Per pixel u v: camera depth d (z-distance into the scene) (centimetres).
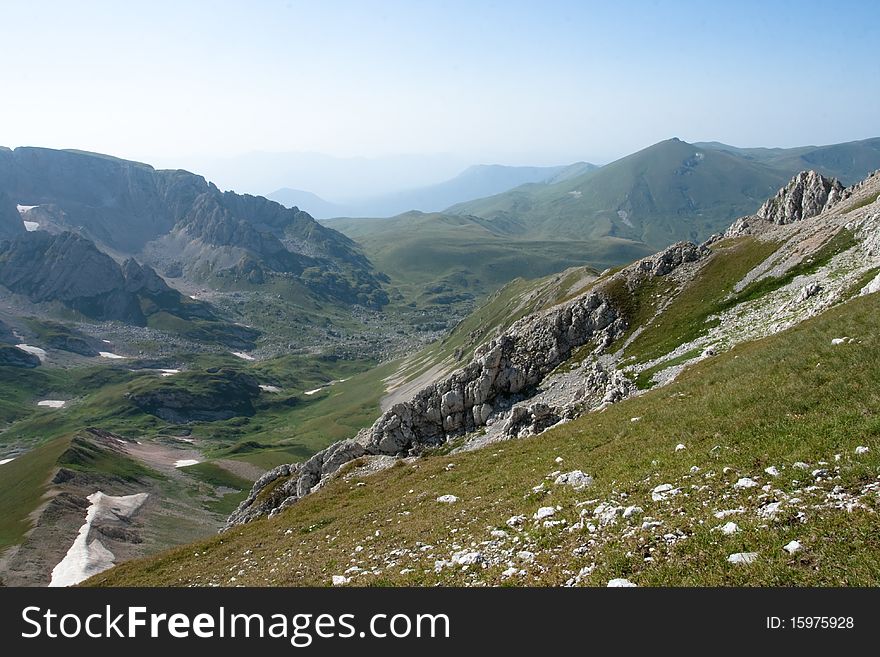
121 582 4216
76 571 12338
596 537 1634
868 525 1196
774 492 1523
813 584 1094
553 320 10675
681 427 2600
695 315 9238
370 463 7381
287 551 3344
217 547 4525
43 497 16238
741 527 1356
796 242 9769
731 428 2264
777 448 1858
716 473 1842
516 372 8419
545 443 3834
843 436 1752
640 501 1820
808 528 1259
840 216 9819
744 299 8900
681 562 1300
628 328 9931
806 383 2331
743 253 10769
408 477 4491
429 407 7925
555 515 2003
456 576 1717
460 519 2525
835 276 7069
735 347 5422
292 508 4969
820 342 2750
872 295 3722
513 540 1875
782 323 6206
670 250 11700
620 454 2633
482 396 7956
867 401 1936
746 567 1192
